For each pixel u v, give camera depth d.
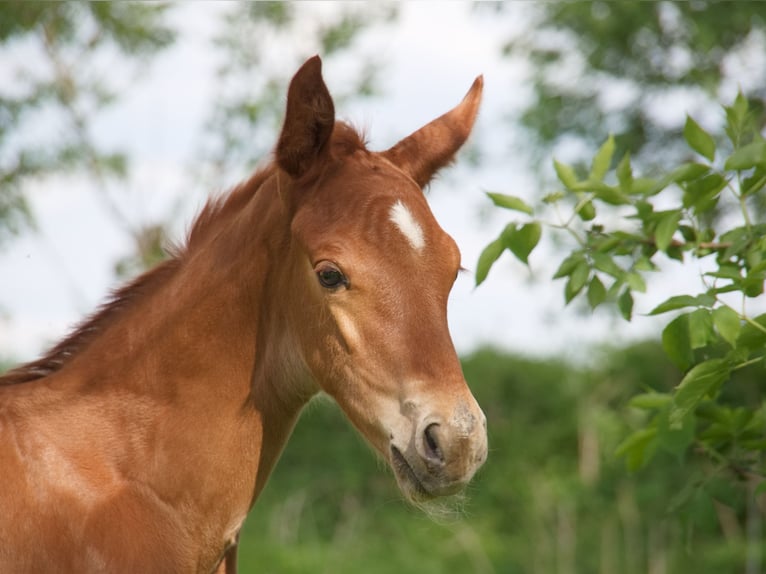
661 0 18.17
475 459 5.14
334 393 5.58
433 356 5.20
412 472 5.19
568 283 6.82
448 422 5.10
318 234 5.43
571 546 19.88
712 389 6.40
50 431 5.72
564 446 23.02
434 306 5.29
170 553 5.64
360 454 23.08
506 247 6.69
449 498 5.73
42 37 17.72
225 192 6.29
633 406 7.02
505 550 20.09
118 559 5.46
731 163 5.87
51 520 5.48
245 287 5.86
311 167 5.68
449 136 6.25
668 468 20.56
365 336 5.30
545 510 21.02
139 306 6.06
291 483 22.27
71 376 5.93
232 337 5.86
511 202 6.71
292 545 19.80
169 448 5.73
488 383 24.55
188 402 5.79
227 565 6.11
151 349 5.88
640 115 19.44
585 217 6.78
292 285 5.71
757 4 17.42
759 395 17.81
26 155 17.45
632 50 19.12
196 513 5.77
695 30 17.69
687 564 18.86
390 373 5.25
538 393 24.30
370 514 21.31
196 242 6.18
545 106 19.22
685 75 18.47
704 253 6.54
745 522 19.64
